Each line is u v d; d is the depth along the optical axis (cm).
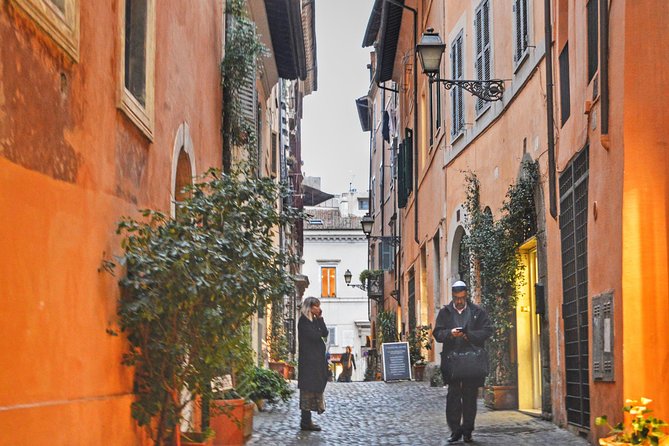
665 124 915
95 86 766
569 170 1241
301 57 2389
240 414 1133
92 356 745
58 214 672
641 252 909
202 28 1297
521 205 1494
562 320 1289
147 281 823
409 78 3084
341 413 1590
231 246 895
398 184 3325
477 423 1389
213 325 845
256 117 1988
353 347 6606
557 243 1321
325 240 6662
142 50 945
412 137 2991
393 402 1784
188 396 1133
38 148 633
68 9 686
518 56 1588
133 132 891
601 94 1000
